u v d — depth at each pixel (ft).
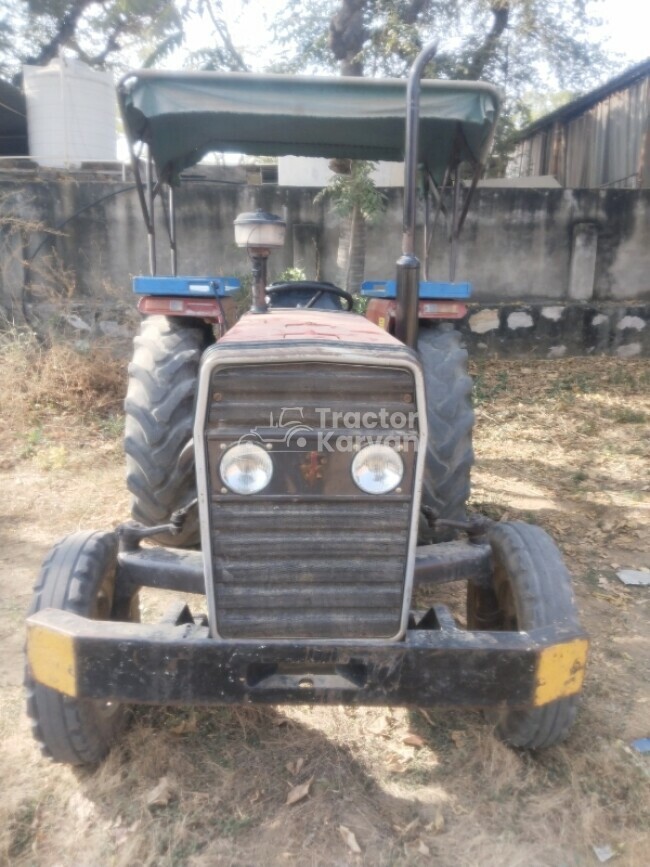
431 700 7.71
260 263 11.80
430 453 11.48
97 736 8.70
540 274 33.19
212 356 7.18
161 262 30.91
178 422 11.71
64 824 8.21
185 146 16.38
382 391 7.34
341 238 27.43
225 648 7.55
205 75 12.24
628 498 18.63
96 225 30.27
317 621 7.76
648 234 33.32
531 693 7.73
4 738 9.57
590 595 13.73
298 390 7.29
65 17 47.14
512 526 9.70
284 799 8.60
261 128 15.60
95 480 18.92
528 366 31.60
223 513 7.48
